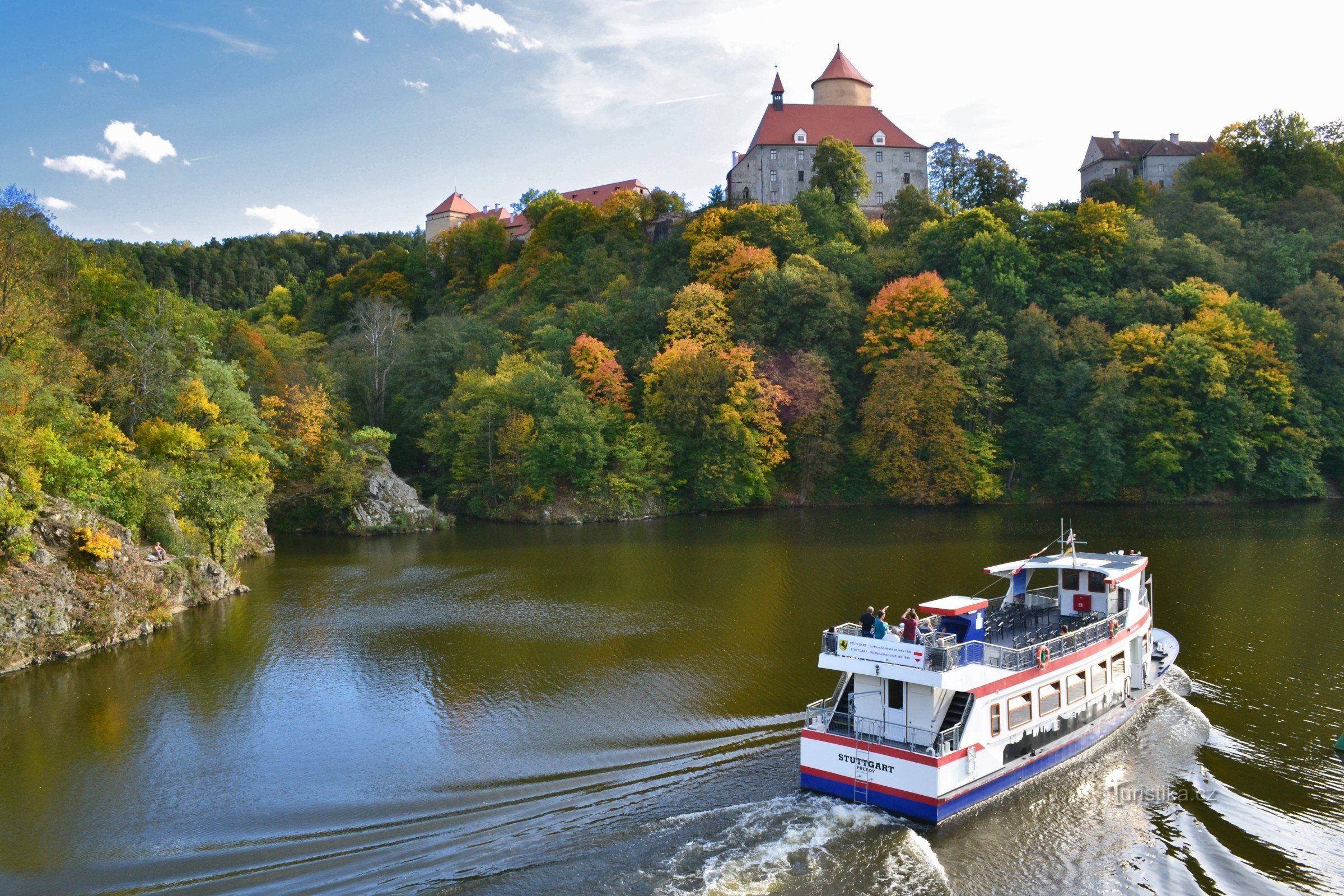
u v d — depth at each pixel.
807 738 27.55
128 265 98.38
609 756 30.97
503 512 97.75
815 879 22.66
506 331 133.75
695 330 111.69
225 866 23.78
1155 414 99.56
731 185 175.25
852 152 156.00
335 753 32.03
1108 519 85.50
